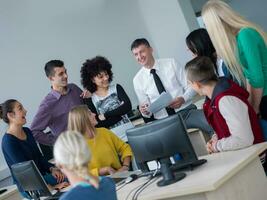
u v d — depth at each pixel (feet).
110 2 21.03
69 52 19.31
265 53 9.16
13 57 17.69
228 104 8.38
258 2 29.71
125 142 11.58
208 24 9.27
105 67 13.17
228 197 7.25
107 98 13.20
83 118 10.75
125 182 9.17
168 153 8.13
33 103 17.92
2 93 17.19
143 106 12.81
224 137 8.72
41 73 18.37
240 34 8.99
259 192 7.86
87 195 5.79
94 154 10.91
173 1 21.12
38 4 18.72
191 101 13.66
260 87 9.01
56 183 12.16
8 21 17.81
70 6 19.69
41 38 18.61
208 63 8.81
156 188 7.94
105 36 20.58
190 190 7.11
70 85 13.73
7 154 12.23
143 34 21.91
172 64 13.70
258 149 7.97
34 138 13.07
